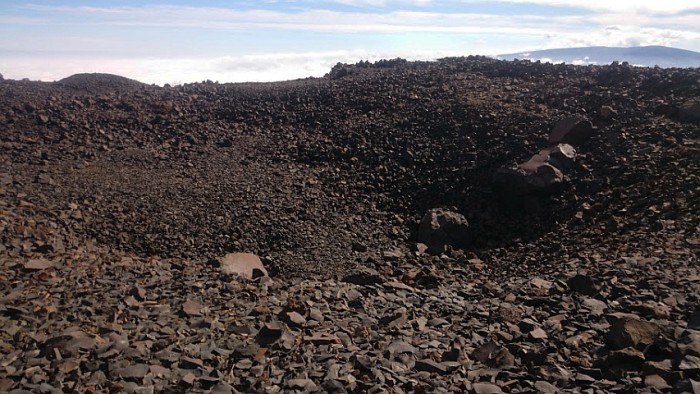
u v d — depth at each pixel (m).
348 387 5.74
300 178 16.20
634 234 10.96
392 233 13.66
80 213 13.31
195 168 16.94
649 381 5.34
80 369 6.00
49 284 8.94
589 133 15.57
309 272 11.75
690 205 11.34
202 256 12.34
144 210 13.97
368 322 8.04
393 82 23.16
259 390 5.76
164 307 8.31
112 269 10.32
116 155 17.69
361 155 17.33
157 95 23.45
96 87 24.78
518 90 20.09
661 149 14.05
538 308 8.26
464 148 16.52
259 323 7.78
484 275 11.33
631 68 19.98
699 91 16.36
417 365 6.32
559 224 12.89
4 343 6.56
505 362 6.34
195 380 5.95
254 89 24.75
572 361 6.18
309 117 20.80
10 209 12.56
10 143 17.47
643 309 7.20
